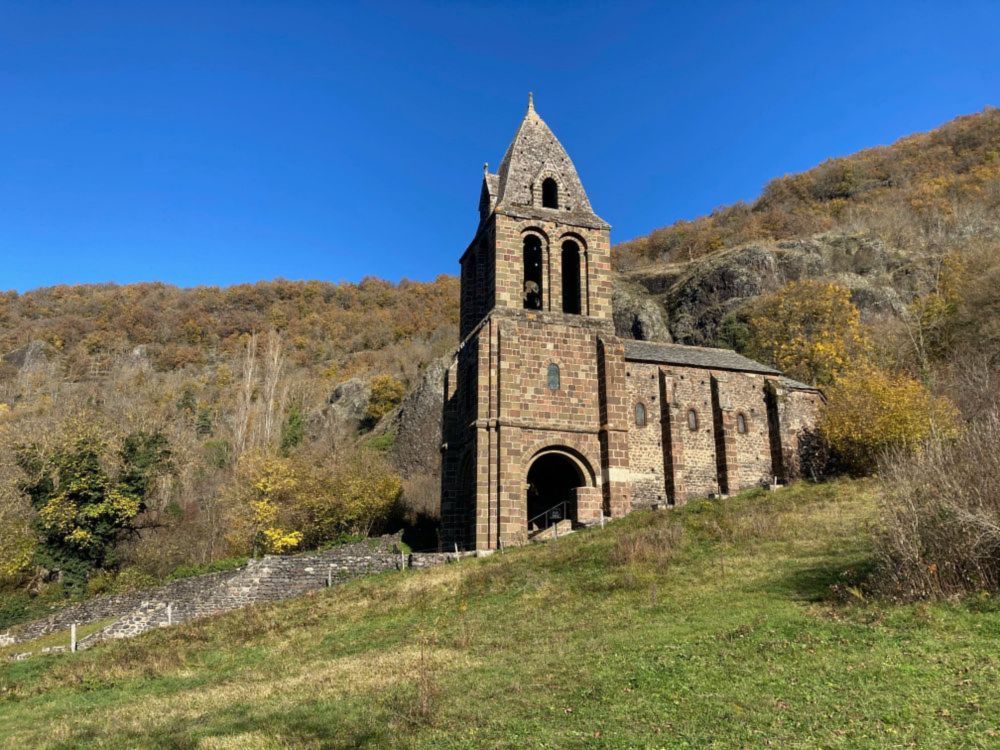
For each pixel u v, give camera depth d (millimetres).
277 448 64062
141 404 74375
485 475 33562
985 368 46156
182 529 52250
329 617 24906
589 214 40062
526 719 11953
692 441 39062
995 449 15531
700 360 41312
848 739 9555
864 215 105312
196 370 118625
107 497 39938
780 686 11766
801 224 112750
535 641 17453
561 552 27250
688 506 33250
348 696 14633
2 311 135875
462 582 25906
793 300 69812
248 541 45562
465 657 16844
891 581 15836
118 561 41719
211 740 12555
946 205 101125
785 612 15906
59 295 146500
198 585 31672
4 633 31641
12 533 40438
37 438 43812
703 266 90500
